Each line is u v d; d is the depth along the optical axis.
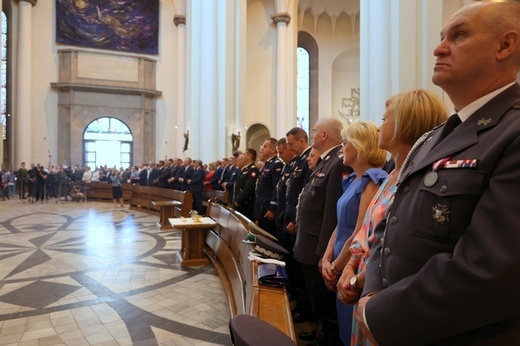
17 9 17.70
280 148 3.90
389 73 6.84
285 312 1.67
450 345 0.81
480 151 0.83
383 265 1.01
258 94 18.52
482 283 0.70
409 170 1.05
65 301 3.65
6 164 17.66
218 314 3.33
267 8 18.55
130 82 19.27
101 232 7.51
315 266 2.45
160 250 5.91
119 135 19.12
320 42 23.47
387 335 0.82
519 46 0.88
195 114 12.52
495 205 0.74
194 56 12.63
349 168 2.34
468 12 0.92
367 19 7.16
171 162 11.54
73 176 16.56
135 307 3.49
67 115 18.28
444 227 0.84
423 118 1.37
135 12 19.56
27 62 17.52
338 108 23.66
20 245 6.21
